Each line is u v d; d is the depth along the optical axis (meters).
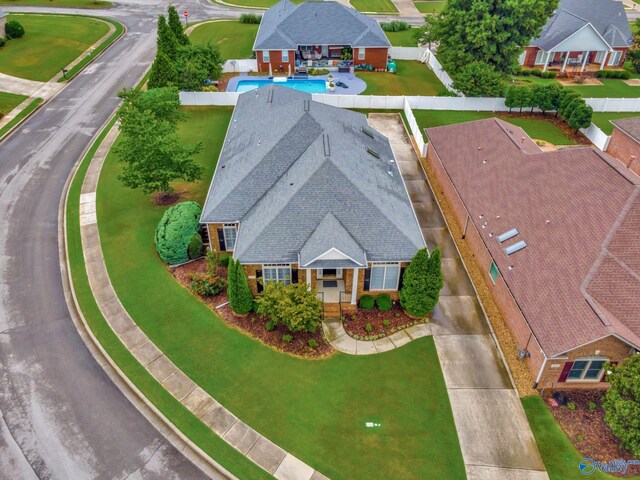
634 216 23.72
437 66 59.78
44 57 58.91
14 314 26.98
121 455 20.36
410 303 25.56
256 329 25.73
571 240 24.58
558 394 22.44
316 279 27.66
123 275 29.19
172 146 32.78
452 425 21.25
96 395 22.78
